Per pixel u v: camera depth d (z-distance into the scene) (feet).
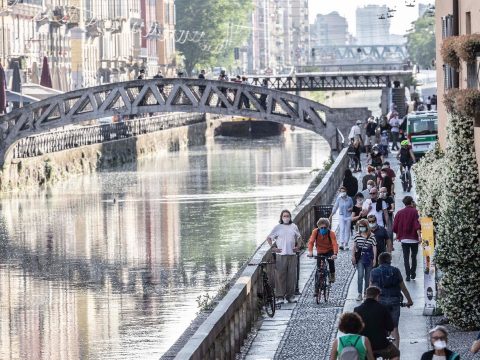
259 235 405.80
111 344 257.34
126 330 269.64
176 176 628.28
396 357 143.95
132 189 568.00
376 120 567.59
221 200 507.71
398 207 319.88
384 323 143.33
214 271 342.03
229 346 178.60
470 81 174.50
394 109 559.79
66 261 367.86
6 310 297.12
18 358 247.91
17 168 568.82
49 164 597.52
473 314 181.88
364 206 239.30
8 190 558.56
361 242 208.85
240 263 353.10
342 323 129.80
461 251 181.88
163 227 432.25
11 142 577.43
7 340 264.31
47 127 593.42
